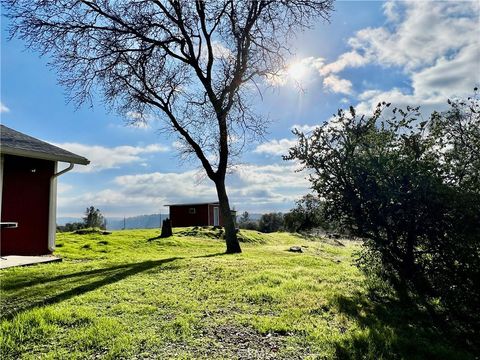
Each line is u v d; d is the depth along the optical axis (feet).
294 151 19.94
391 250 19.29
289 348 12.73
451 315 16.39
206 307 17.34
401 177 17.44
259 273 24.88
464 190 15.98
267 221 151.84
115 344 12.64
